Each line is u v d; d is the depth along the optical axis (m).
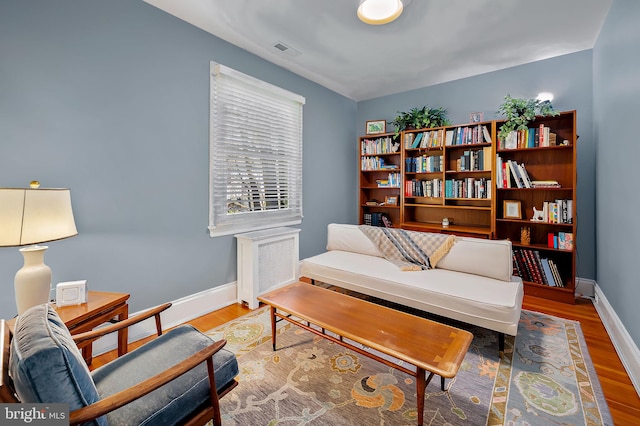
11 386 0.94
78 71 1.96
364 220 4.77
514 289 2.20
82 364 0.97
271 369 1.87
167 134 2.45
